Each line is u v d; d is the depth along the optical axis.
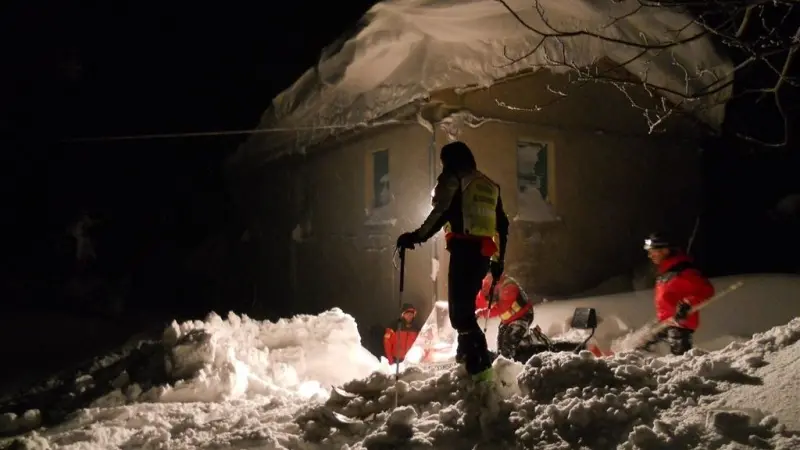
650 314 8.97
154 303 20.55
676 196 13.38
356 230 13.12
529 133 11.60
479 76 10.77
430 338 9.31
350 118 12.12
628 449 3.36
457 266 4.25
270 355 7.59
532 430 3.72
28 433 5.59
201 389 6.14
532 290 11.45
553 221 11.77
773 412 3.46
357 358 8.03
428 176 11.13
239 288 18.66
